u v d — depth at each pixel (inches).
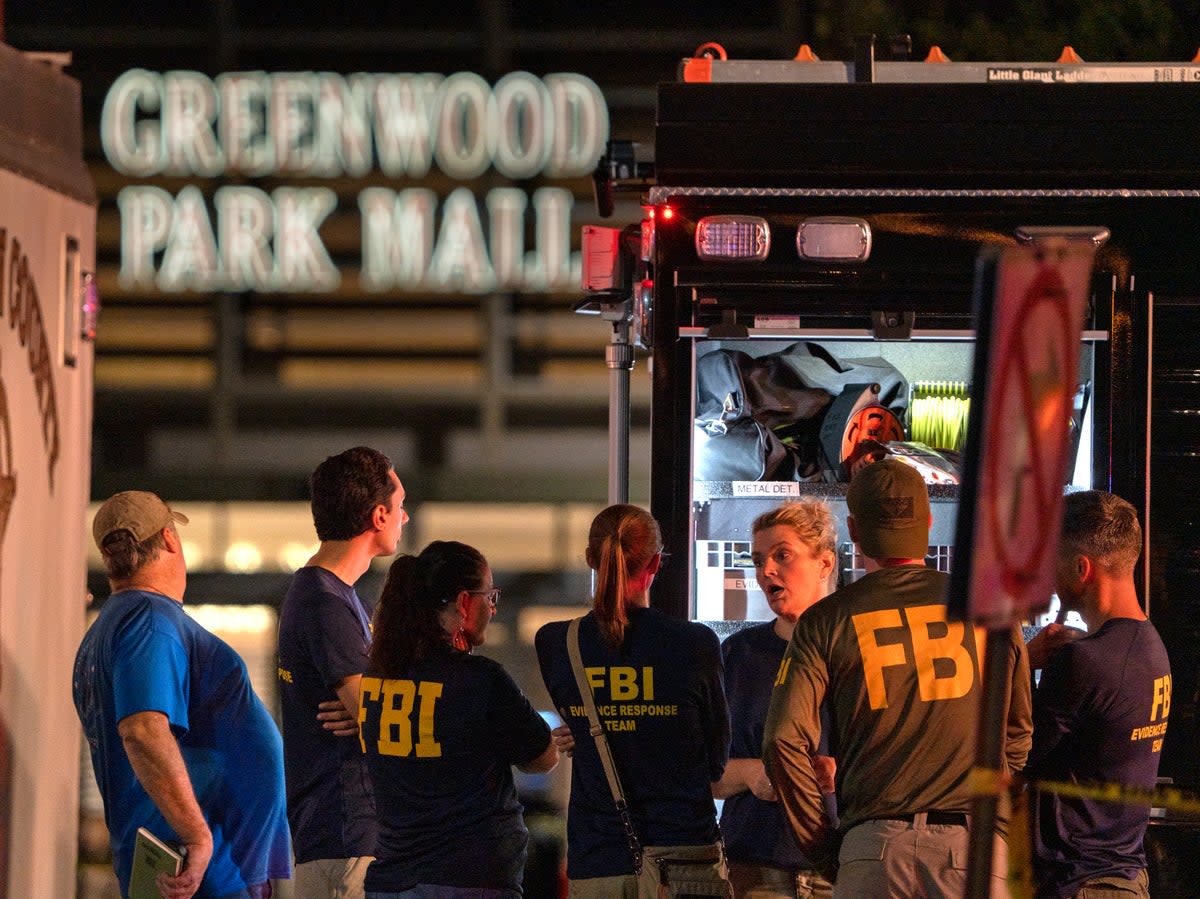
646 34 2204.7
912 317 674.8
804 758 520.1
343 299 2235.5
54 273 646.5
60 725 644.7
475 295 2234.3
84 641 613.6
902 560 530.3
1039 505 318.0
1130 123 666.2
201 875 578.9
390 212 2202.3
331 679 636.1
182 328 2235.5
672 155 673.0
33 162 625.3
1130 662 547.5
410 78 2202.3
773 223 675.4
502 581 2178.9
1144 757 554.3
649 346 695.7
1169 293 668.7
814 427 732.0
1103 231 668.1
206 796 605.9
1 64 601.0
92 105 2198.6
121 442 2235.5
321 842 643.5
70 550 661.3
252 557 2234.3
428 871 579.5
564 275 2204.7
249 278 2204.7
